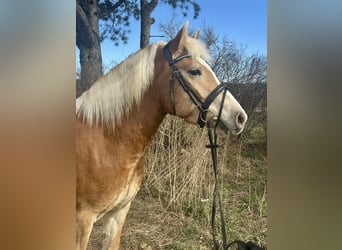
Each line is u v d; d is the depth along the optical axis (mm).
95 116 1520
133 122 1532
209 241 2250
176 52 1491
